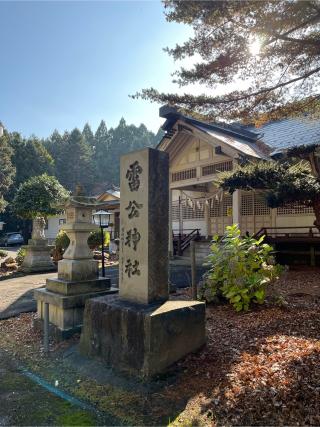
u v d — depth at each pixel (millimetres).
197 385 3303
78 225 5344
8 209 37750
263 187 8953
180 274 10547
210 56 5363
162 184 4191
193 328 3971
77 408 3152
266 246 6176
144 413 2959
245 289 5707
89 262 5398
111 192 26719
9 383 3721
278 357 3691
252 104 5941
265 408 2785
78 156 56594
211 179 13391
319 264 10844
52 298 5055
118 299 4277
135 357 3594
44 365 4172
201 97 5855
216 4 4488
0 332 5559
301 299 6473
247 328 4863
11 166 38281
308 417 2635
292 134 12953
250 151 11422
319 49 4984
